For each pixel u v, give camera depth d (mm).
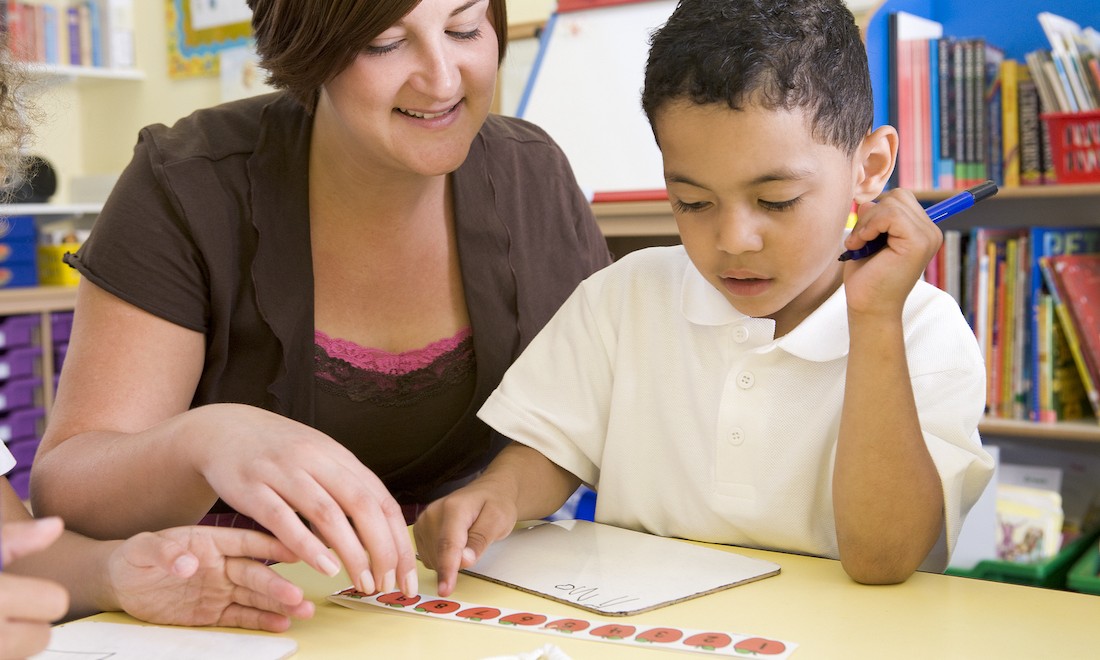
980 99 2135
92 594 735
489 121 1298
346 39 893
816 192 829
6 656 490
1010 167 2121
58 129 3812
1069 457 2193
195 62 3580
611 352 1047
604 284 1078
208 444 760
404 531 724
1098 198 2279
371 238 1113
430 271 1168
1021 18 2324
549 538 879
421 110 939
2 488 854
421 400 1170
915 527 752
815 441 906
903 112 2199
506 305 1190
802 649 624
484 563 811
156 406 1000
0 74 929
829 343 910
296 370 1102
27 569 775
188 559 646
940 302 921
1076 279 2072
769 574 772
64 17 3549
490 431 1223
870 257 826
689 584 742
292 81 960
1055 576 1930
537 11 2730
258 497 699
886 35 2207
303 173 1098
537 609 709
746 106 792
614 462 1016
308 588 773
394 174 1054
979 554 1884
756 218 832
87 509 855
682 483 973
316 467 710
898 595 727
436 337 1180
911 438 777
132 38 3682
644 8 2150
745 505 924
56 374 3115
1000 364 2135
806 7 851
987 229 2162
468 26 938
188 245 1032
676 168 843
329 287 1137
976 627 658
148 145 1074
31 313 3045
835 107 830
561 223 1283
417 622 693
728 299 942
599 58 2182
